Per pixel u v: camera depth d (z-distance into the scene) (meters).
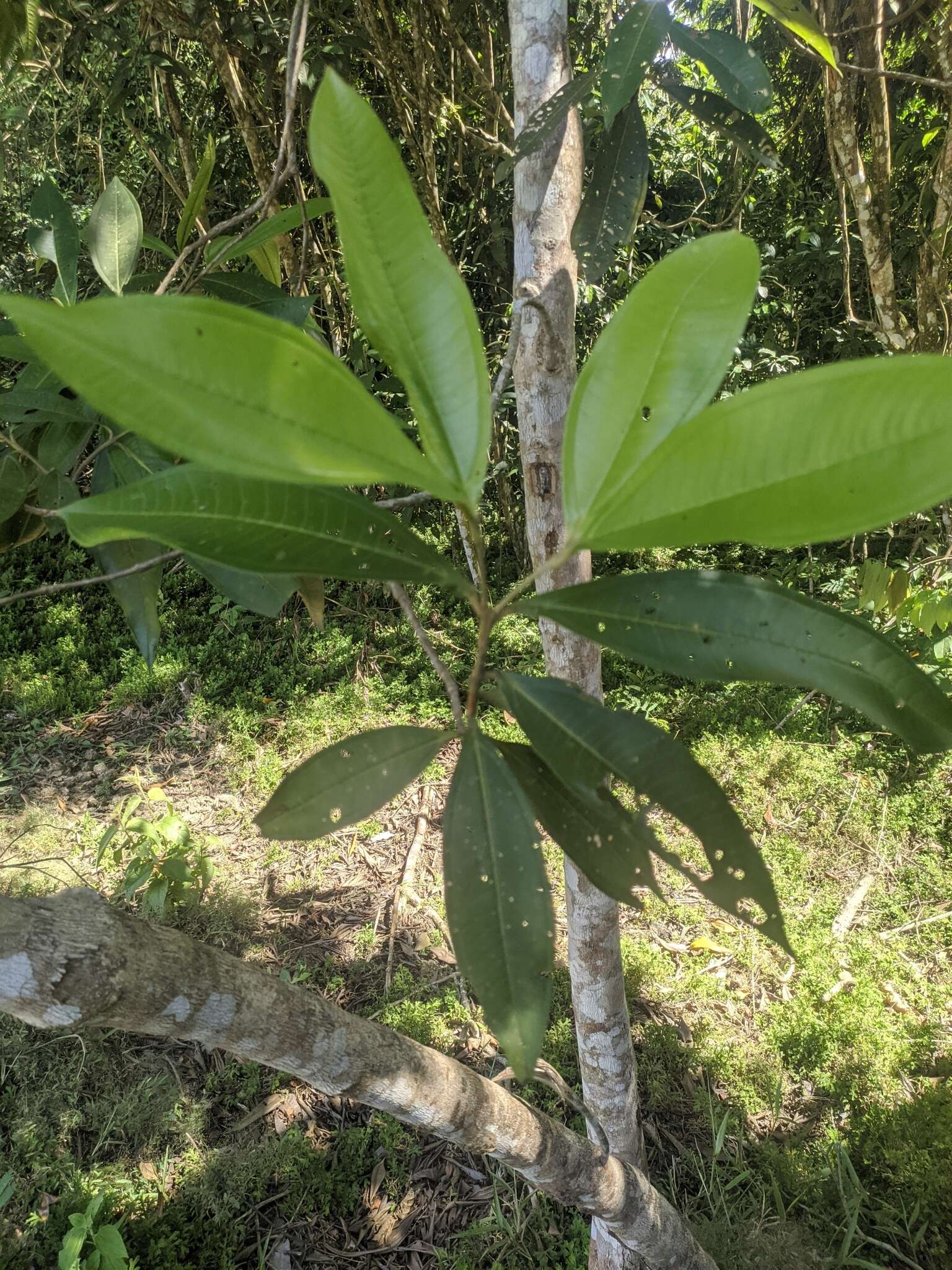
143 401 0.28
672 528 0.33
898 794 2.83
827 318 3.86
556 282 0.77
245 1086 2.05
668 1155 1.91
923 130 3.09
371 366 2.52
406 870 2.66
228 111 2.94
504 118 2.13
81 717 3.37
